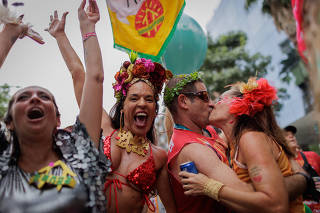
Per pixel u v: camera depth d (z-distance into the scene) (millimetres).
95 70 2115
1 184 1665
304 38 1375
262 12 5973
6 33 2387
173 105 2605
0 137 1818
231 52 9023
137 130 2293
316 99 1392
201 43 3529
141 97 2309
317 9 1287
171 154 2389
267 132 2033
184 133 2453
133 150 2250
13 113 1764
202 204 2285
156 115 2594
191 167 2082
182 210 2377
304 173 2039
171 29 2881
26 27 2463
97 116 2029
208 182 1944
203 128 2637
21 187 1667
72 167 1807
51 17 2752
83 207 1696
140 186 2180
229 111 2162
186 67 3512
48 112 1813
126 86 2373
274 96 2076
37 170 1783
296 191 1959
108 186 2119
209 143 2385
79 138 1930
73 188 1715
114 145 2248
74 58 2648
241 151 1991
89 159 1850
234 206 1828
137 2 2943
